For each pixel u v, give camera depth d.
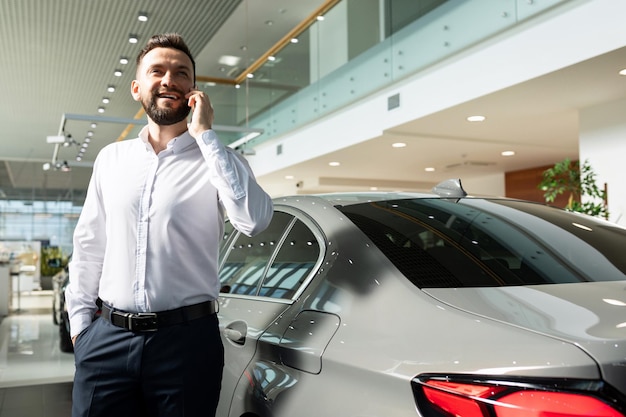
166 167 1.41
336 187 12.82
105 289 1.41
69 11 7.28
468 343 1.04
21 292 15.62
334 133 9.38
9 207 20.38
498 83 6.04
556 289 1.25
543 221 1.73
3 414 3.63
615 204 6.35
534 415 0.90
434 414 1.00
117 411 1.38
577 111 6.97
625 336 0.96
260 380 1.49
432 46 7.03
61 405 3.84
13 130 14.12
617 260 1.51
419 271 1.33
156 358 1.34
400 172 12.10
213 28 7.90
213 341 1.40
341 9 9.15
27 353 5.82
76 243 1.52
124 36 8.12
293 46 10.59
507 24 5.89
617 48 4.81
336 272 1.47
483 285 1.28
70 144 10.30
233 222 1.36
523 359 0.95
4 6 7.09
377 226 1.55
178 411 1.34
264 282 1.77
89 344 1.40
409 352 1.10
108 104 11.37
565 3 5.28
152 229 1.37
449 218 1.64
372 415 1.11
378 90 8.18
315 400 1.27
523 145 9.09
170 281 1.36
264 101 11.40
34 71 9.51
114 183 1.43
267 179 12.96
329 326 1.34
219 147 1.33
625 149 6.29
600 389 0.89
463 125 7.74
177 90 1.41
